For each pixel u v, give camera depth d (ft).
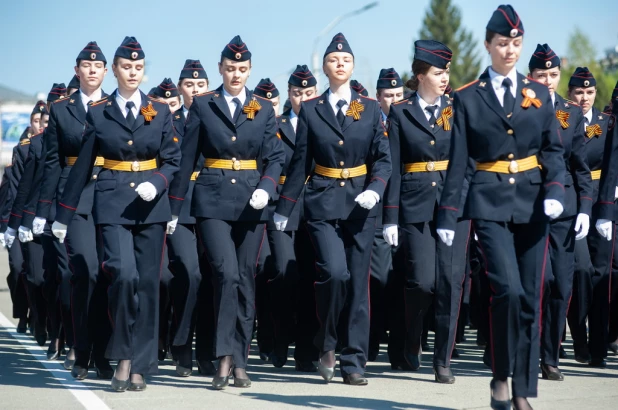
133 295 28.58
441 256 30.68
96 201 29.01
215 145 29.78
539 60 31.53
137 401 26.99
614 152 30.73
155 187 28.30
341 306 29.96
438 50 31.32
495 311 23.39
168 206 29.25
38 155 38.93
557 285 30.68
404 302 31.86
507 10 23.95
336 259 29.78
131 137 28.94
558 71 31.73
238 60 29.96
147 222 28.78
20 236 36.14
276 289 34.12
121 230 28.84
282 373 32.71
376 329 35.45
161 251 29.30
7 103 303.07
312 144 30.50
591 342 33.37
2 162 236.84
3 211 46.70
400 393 28.25
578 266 33.14
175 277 31.94
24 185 39.06
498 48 23.99
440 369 30.37
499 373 23.47
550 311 30.63
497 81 24.21
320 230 30.25
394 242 30.71
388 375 31.99
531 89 24.14
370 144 30.58
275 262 34.35
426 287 30.71
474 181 24.22
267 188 29.37
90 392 28.53
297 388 29.22
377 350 35.86
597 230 31.83
